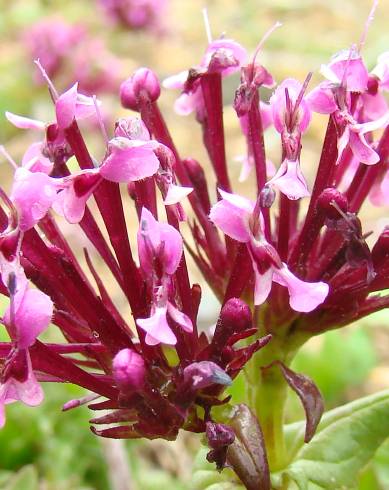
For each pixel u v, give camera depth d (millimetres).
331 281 111
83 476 168
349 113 107
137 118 101
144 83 115
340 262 109
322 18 457
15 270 96
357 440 121
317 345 203
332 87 105
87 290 105
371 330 219
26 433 167
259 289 100
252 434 105
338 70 108
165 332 95
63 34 336
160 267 97
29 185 97
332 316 113
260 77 113
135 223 272
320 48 397
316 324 114
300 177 102
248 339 117
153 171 98
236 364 104
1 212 104
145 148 98
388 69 112
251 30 439
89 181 99
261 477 103
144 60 433
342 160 117
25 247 104
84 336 111
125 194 289
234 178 294
